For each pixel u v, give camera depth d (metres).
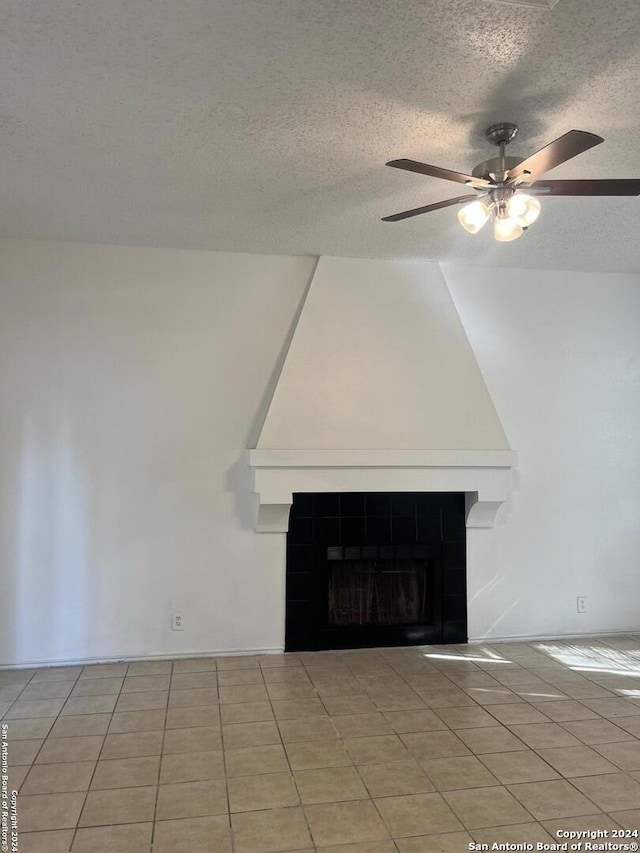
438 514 4.55
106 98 2.46
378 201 3.44
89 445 4.11
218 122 2.64
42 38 2.10
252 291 4.36
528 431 4.71
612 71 2.28
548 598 4.70
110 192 3.34
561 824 2.34
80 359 4.12
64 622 4.04
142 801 2.49
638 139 2.77
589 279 4.88
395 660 4.18
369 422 4.27
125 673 3.90
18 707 3.39
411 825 2.33
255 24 2.04
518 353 4.73
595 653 4.36
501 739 3.03
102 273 4.17
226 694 3.58
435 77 2.32
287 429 4.15
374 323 4.37
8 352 4.04
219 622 4.23
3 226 3.86
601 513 4.82
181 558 4.20
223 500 4.26
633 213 3.64
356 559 4.45
